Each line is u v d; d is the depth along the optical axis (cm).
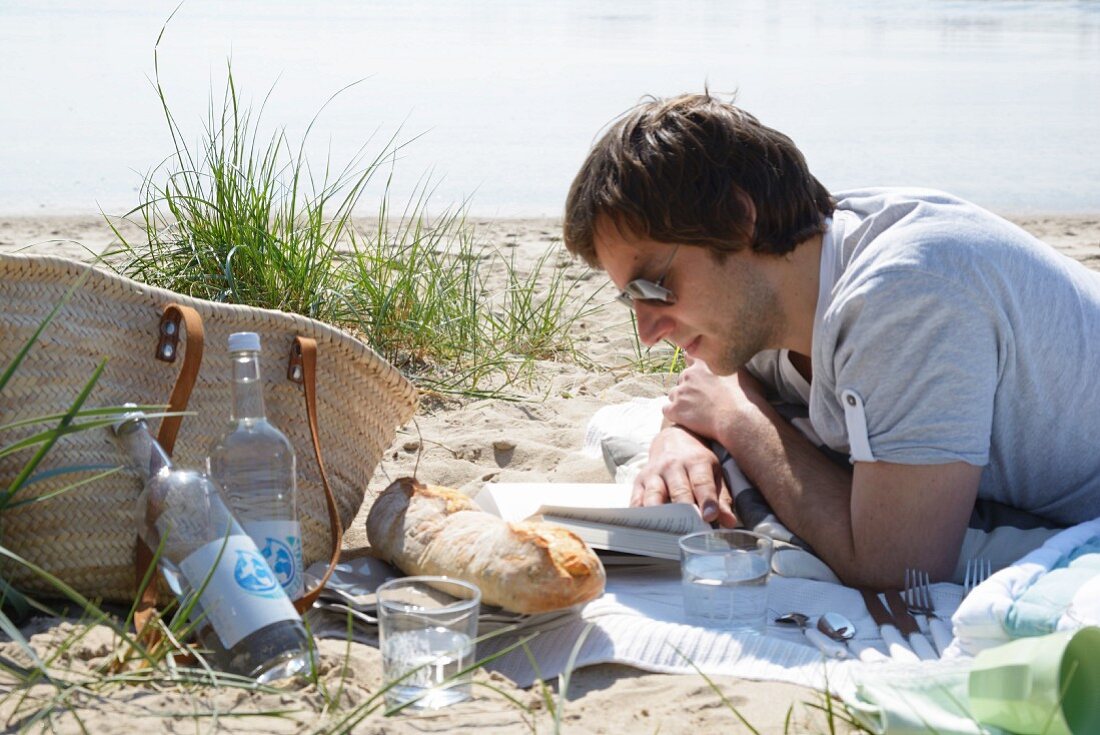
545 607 242
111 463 244
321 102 1334
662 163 268
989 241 270
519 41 2153
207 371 266
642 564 291
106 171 956
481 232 785
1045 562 244
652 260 275
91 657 212
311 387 272
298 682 209
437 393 464
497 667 243
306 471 281
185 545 217
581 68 1739
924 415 264
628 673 241
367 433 299
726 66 1786
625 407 414
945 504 268
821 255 281
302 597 242
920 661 230
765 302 280
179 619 210
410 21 2577
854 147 1129
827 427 290
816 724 213
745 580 253
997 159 1080
